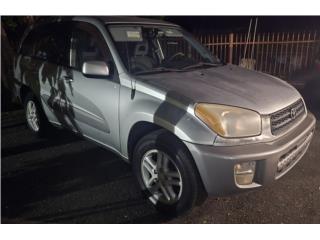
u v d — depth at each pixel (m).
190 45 4.21
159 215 3.01
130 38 3.60
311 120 3.35
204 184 2.68
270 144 2.73
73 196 3.29
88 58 3.65
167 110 2.80
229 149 2.60
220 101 2.78
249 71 3.86
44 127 4.66
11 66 6.34
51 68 4.11
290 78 7.91
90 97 3.52
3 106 6.25
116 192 3.37
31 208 3.09
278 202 3.16
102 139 3.63
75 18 4.02
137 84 3.08
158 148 2.89
